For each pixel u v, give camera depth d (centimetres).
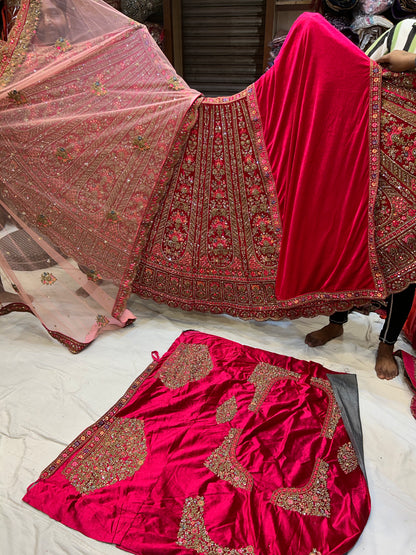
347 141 157
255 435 149
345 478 135
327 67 151
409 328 200
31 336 204
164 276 201
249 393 166
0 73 151
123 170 177
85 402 166
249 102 169
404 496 133
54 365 185
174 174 185
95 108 167
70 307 195
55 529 123
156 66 180
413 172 153
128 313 211
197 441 147
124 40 169
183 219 190
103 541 119
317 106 155
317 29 151
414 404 163
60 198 173
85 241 183
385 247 165
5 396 168
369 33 240
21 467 141
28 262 180
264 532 119
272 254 185
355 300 177
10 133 158
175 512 125
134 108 171
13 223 174
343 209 165
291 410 158
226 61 329
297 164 165
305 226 170
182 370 178
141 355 192
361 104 152
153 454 143
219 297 200
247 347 191
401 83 147
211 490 131
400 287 167
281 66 160
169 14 301
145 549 116
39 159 165
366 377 180
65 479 135
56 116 162
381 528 123
